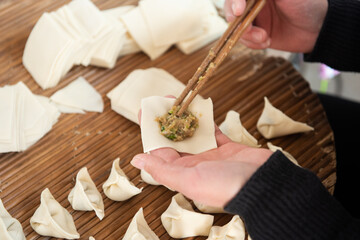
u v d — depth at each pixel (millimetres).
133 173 522
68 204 496
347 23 530
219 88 601
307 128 551
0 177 515
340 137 624
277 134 552
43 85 583
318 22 570
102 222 483
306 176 395
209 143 472
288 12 565
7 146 524
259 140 558
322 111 584
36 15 656
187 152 470
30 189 507
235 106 586
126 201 499
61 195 503
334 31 540
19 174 518
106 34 597
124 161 533
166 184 418
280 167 397
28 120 543
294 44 606
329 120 642
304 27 581
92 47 598
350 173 591
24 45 626
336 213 391
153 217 489
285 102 591
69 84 591
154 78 572
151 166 417
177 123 479
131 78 577
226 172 397
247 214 390
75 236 466
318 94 674
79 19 600
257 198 388
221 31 644
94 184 503
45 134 550
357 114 646
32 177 516
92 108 573
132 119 557
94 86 597
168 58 630
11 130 527
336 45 548
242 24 458
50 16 598
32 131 542
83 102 577
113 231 478
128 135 555
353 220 392
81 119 565
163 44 620
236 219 466
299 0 549
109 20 610
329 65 573
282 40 608
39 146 541
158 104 491
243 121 573
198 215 464
